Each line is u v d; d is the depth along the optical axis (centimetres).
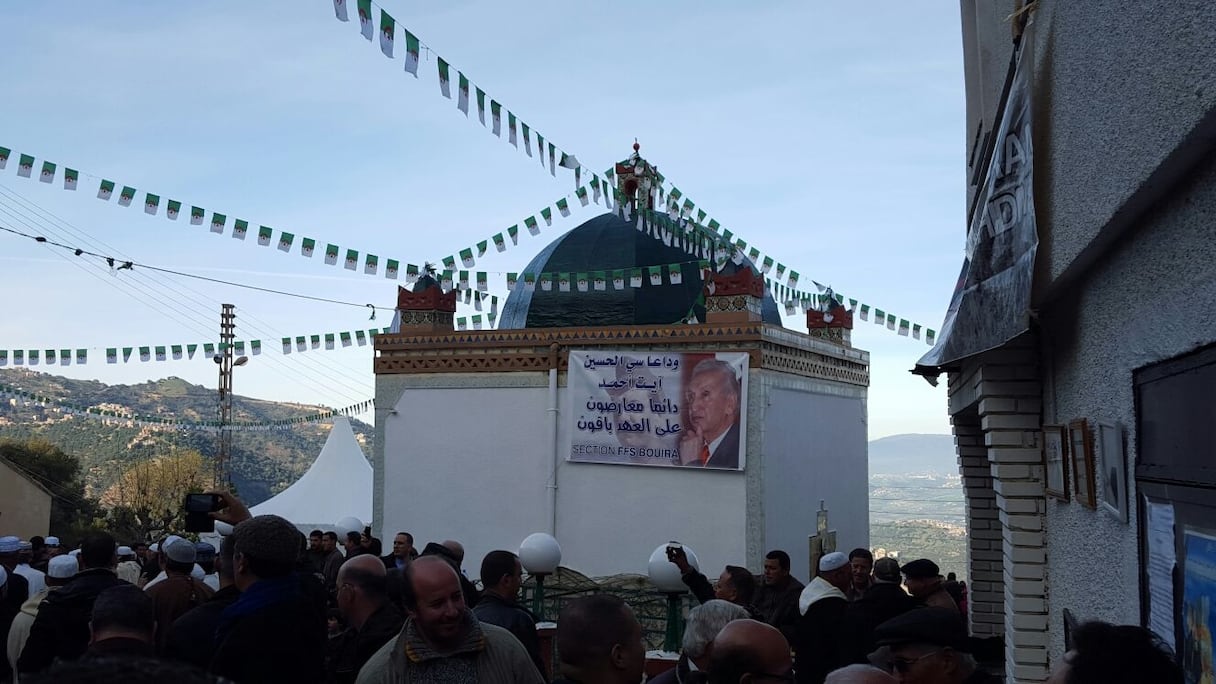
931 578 689
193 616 499
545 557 914
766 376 1472
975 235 777
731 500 1441
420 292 1628
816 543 1636
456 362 1588
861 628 658
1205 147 348
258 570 449
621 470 1490
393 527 1590
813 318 1861
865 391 1925
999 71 784
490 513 1543
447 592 391
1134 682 275
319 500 2272
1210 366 356
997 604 1142
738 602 698
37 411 11294
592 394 1507
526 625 566
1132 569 490
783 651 321
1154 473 432
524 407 1545
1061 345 685
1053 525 744
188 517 576
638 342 1497
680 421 1462
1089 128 488
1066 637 637
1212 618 351
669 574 819
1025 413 783
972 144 998
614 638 354
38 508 3481
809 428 1638
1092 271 570
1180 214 393
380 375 1628
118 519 4569
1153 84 374
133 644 429
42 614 573
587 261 1734
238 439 12362
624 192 1655
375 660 399
